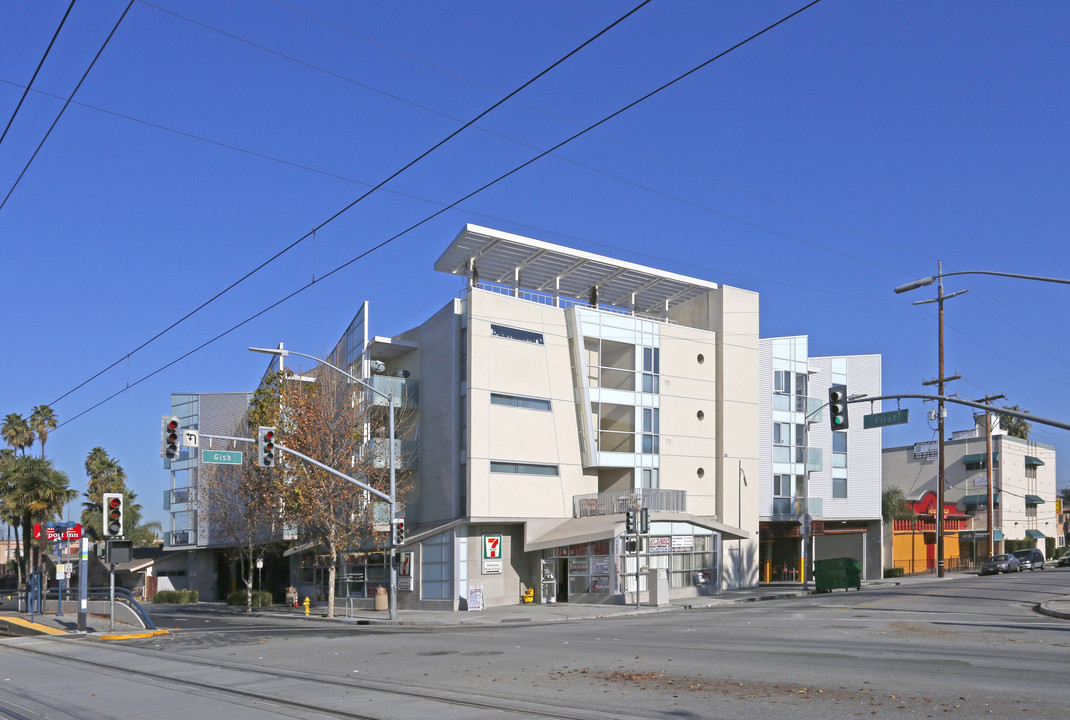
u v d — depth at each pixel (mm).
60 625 33594
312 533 43531
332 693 14711
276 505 43750
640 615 35656
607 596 41750
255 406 49188
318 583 53438
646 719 11461
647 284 51062
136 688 16438
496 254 45625
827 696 12562
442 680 16016
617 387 48125
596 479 47531
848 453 59688
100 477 79125
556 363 46188
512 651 20703
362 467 42531
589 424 46156
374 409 46656
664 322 50750
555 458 45406
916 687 13078
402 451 46750
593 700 13156
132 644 26719
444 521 43781
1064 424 22688
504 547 43812
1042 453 84938
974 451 76500
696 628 25828
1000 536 74438
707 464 50969
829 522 59094
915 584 47844
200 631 31375
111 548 30375
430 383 46312
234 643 25766
